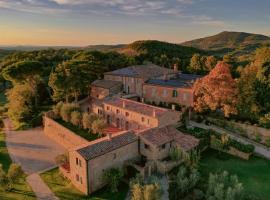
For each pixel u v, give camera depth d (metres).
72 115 53.91
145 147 40.03
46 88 79.00
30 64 71.50
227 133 47.75
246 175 36.69
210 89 47.62
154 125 44.22
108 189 35.44
